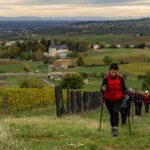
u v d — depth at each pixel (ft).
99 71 490.08
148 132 48.37
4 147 31.48
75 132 43.09
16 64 593.01
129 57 622.54
